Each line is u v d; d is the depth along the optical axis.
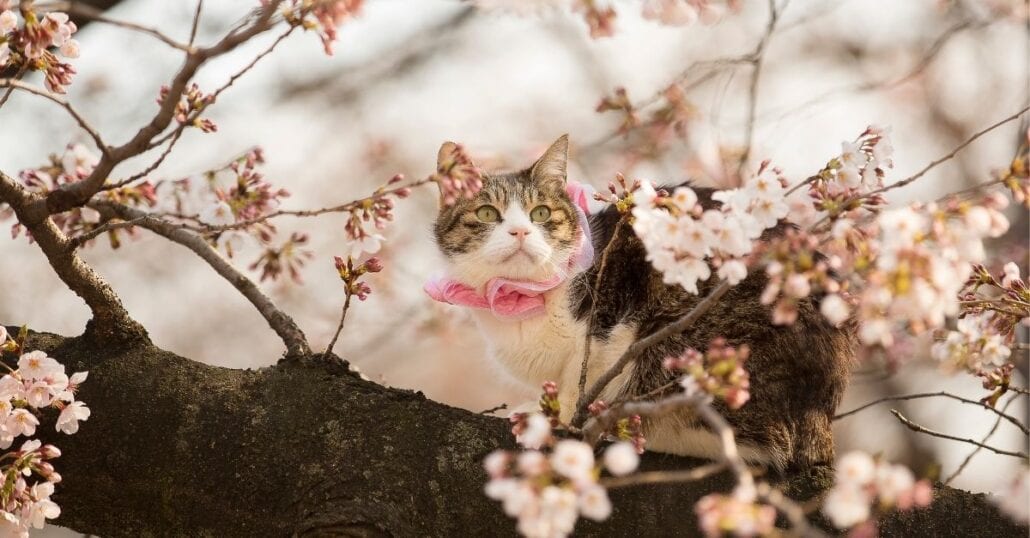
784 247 3.50
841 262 3.75
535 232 5.98
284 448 4.39
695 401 3.25
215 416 4.48
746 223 3.81
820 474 4.58
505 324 5.99
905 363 8.37
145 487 4.44
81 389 4.56
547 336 5.87
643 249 5.67
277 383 4.59
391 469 4.34
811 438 5.01
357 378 4.64
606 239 6.22
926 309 3.28
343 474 4.32
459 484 4.34
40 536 9.23
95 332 4.71
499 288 5.88
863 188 4.28
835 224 3.68
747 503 3.00
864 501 3.10
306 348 4.89
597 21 3.89
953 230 3.46
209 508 4.39
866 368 8.19
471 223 6.21
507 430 4.47
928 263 3.27
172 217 5.70
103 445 4.48
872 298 3.27
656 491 4.38
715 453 4.96
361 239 4.48
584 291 5.80
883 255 3.36
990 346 4.42
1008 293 4.64
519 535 4.30
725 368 3.50
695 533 4.32
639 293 5.63
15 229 5.11
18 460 4.15
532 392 6.47
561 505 3.14
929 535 4.30
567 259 5.96
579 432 3.88
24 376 4.30
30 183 5.40
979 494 4.46
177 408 4.51
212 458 4.41
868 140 4.33
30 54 4.48
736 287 5.25
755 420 4.93
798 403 5.05
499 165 9.64
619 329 5.63
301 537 4.19
